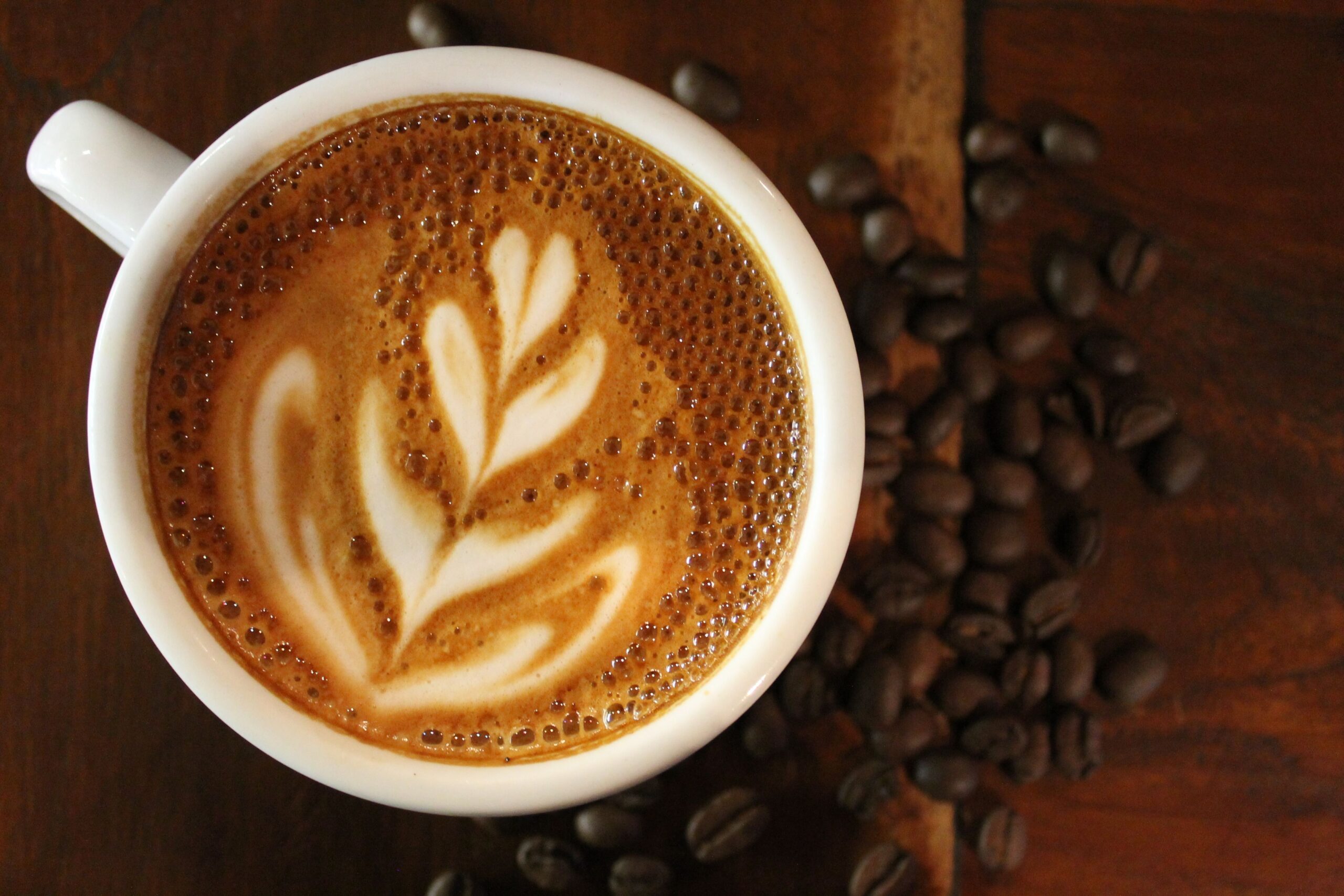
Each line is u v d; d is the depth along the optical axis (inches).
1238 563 12.5
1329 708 12.5
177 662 10.5
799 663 12.3
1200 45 12.5
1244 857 12.5
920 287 12.2
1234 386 12.6
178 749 12.2
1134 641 12.5
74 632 12.2
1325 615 12.6
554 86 10.6
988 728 12.3
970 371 12.3
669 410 11.1
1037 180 12.5
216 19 12.2
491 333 11.1
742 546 11.1
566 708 10.9
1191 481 12.4
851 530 10.5
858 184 12.1
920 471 12.3
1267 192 12.6
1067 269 12.3
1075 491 12.4
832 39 12.4
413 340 11.0
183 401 10.9
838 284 12.4
